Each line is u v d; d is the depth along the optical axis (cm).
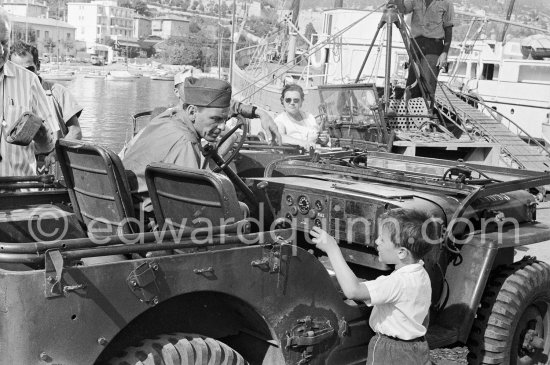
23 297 295
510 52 2155
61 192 469
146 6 14000
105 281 314
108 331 316
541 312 500
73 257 305
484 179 491
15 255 296
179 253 356
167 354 343
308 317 389
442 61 1265
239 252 357
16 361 296
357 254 455
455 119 1407
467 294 443
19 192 457
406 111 1258
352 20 1803
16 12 11712
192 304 381
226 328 398
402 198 436
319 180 492
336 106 1209
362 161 543
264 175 545
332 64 1828
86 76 6219
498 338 455
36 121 413
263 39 2088
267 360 392
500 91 2073
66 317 304
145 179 401
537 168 1304
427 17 1248
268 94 1731
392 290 373
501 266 488
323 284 395
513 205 500
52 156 550
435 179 473
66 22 12519
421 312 381
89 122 2144
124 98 3562
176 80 575
